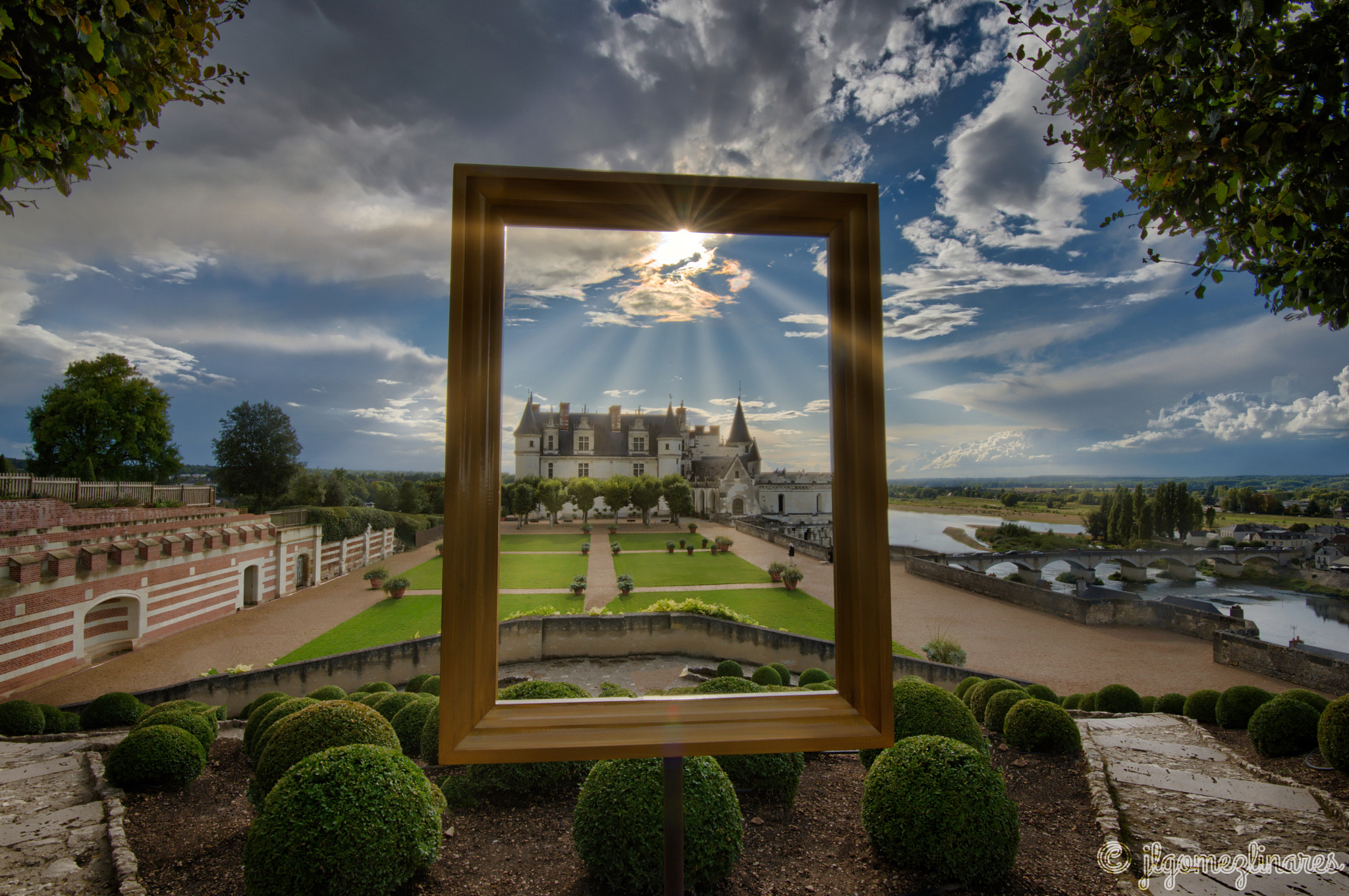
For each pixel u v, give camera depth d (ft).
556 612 73.15
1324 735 20.51
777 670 41.39
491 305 7.52
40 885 14.24
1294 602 128.06
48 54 14.57
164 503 85.05
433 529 179.42
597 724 7.43
